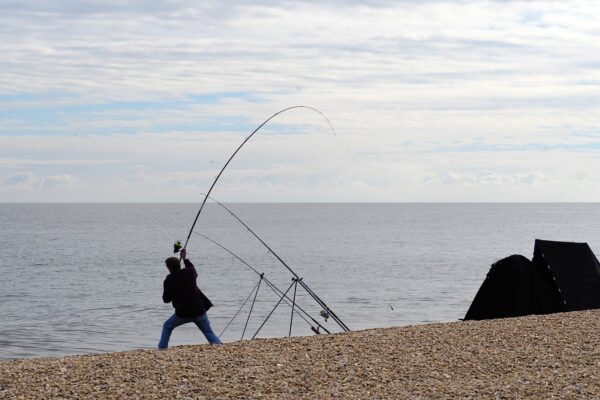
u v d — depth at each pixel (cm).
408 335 1263
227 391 893
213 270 5672
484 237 11325
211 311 3447
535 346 1154
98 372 977
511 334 1251
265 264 6253
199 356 1085
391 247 8794
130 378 948
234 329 2878
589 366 1021
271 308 3547
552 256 1825
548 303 1795
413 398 867
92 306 3653
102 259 6744
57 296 4066
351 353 1109
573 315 1471
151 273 5416
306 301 3828
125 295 4109
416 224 17850
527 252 7800
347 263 6400
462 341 1199
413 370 1005
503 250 8212
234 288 4444
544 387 908
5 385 914
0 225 15900
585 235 11981
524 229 14625
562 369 1005
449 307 3603
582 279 1809
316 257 7119
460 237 11319
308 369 1007
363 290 4350
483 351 1121
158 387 909
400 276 5228
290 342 1207
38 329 2923
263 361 1051
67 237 10844
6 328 2952
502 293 1822
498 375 981
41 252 7650
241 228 14888
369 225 17112
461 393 888
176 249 1310
